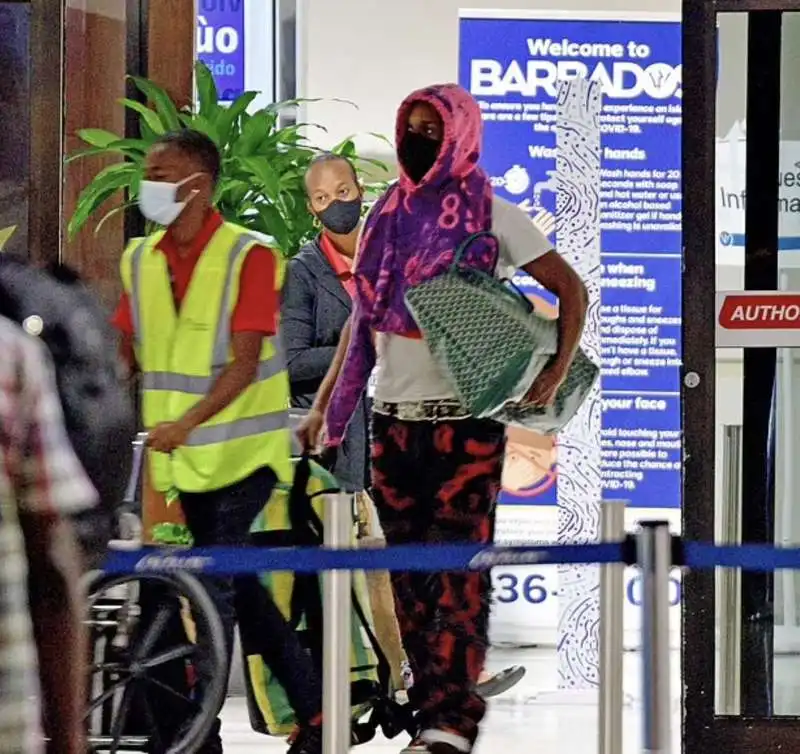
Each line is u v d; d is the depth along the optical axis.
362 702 17.11
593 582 23.91
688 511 16.20
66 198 22.17
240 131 24.30
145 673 16.31
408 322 15.24
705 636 16.09
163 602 16.38
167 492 16.41
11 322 7.78
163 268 16.38
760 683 16.28
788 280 16.34
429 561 12.89
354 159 25.70
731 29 16.39
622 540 13.46
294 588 16.59
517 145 26.80
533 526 26.77
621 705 13.98
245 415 16.17
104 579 16.16
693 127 16.19
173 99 24.30
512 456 26.72
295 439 18.75
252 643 16.41
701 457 16.16
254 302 16.14
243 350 16.06
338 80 29.67
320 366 22.28
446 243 15.19
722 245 16.38
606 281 26.47
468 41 26.75
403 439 15.35
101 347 8.15
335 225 22.34
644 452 26.56
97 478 7.98
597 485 23.84
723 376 16.41
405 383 15.32
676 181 26.39
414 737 16.23
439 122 15.15
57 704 7.80
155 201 16.17
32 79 16.75
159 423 16.20
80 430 7.95
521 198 26.81
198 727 16.36
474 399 14.88
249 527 16.31
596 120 23.61
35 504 7.63
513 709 22.73
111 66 22.42
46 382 7.72
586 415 23.84
